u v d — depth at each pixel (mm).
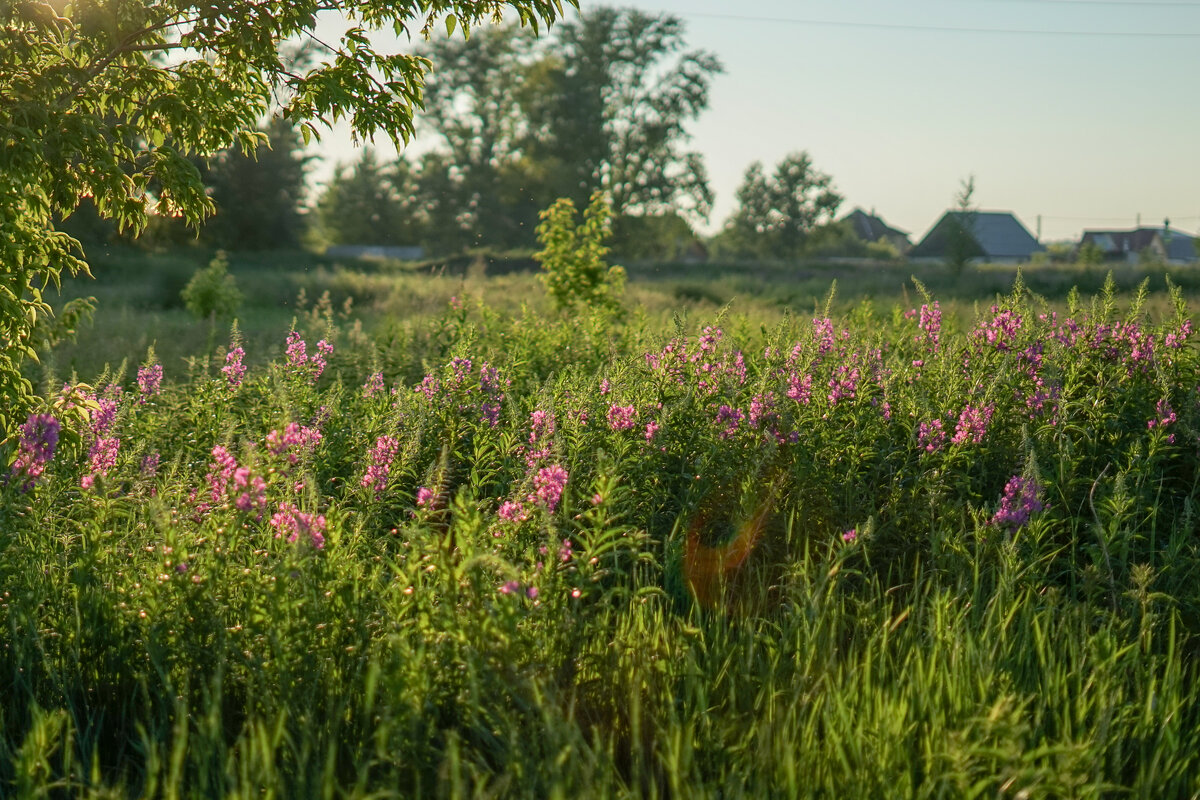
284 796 3113
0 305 5086
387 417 6688
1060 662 3850
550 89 71438
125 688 3932
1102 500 5074
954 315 9422
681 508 5574
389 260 51312
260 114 6254
